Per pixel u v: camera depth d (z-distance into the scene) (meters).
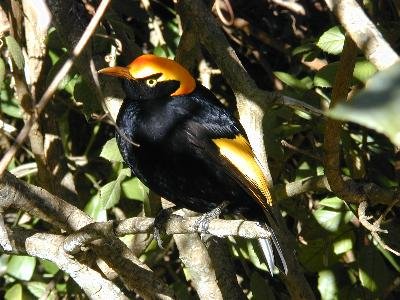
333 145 8.03
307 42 10.69
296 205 10.54
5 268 11.23
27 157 12.16
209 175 8.76
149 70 8.72
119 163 10.41
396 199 8.81
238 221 6.70
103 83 9.49
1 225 7.83
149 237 10.03
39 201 7.85
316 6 11.65
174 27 11.45
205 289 9.11
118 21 10.16
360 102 2.43
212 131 8.73
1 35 8.34
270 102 9.21
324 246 10.09
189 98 8.85
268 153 9.84
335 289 10.24
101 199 9.84
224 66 9.43
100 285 7.97
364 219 8.79
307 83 10.73
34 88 10.36
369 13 10.41
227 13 11.47
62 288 11.20
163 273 11.73
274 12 11.92
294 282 9.32
